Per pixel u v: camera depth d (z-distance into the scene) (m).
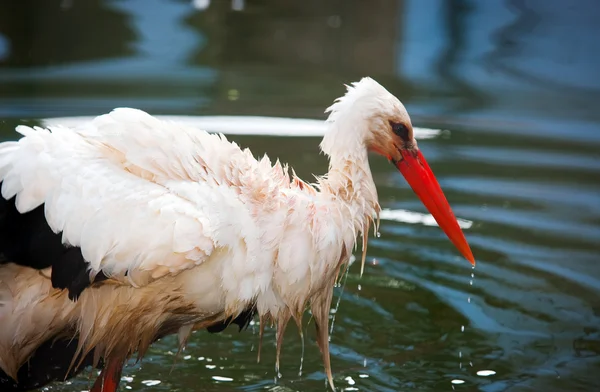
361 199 8.91
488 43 23.61
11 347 7.96
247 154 8.50
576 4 26.91
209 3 26.12
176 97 17.80
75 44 21.44
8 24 22.48
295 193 8.46
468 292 11.28
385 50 22.55
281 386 9.17
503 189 14.41
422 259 12.21
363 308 10.94
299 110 17.42
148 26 23.34
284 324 8.77
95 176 7.51
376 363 9.70
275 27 24.14
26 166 7.42
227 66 20.61
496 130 17.27
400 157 9.26
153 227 7.54
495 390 9.05
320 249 8.48
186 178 7.86
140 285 7.75
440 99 19.00
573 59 22.39
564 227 13.09
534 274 11.69
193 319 8.52
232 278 7.98
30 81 18.38
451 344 10.07
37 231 7.48
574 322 10.51
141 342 8.34
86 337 8.00
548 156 15.94
